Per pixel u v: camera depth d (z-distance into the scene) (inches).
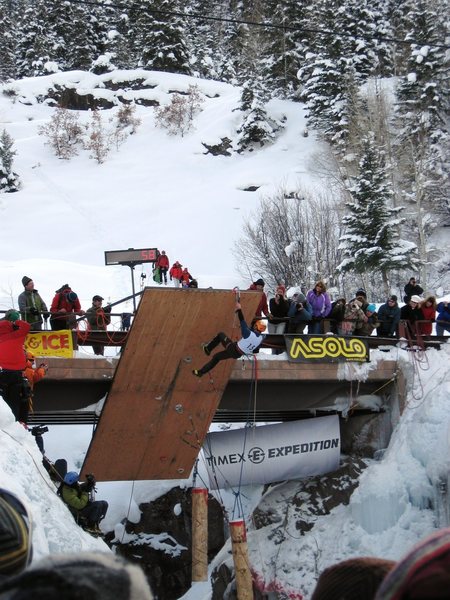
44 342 582.2
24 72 3501.5
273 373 653.9
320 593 86.6
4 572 99.7
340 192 1857.8
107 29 3545.8
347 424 741.3
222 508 764.0
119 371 569.9
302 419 724.0
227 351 519.2
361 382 699.4
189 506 763.4
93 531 486.0
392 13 2738.7
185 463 651.5
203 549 569.6
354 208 1470.2
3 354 473.1
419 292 855.1
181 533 756.0
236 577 550.3
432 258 1843.0
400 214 1871.3
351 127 2101.4
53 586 72.5
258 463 681.0
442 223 1951.3
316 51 2687.0
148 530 753.6
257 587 644.7
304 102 2701.8
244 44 3176.7
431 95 2098.9
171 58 3090.6
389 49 2566.4
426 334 744.3
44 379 577.9
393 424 711.1
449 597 67.1
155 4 3120.1
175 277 1352.1
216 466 673.6
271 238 1592.0
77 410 610.5
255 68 2637.8
